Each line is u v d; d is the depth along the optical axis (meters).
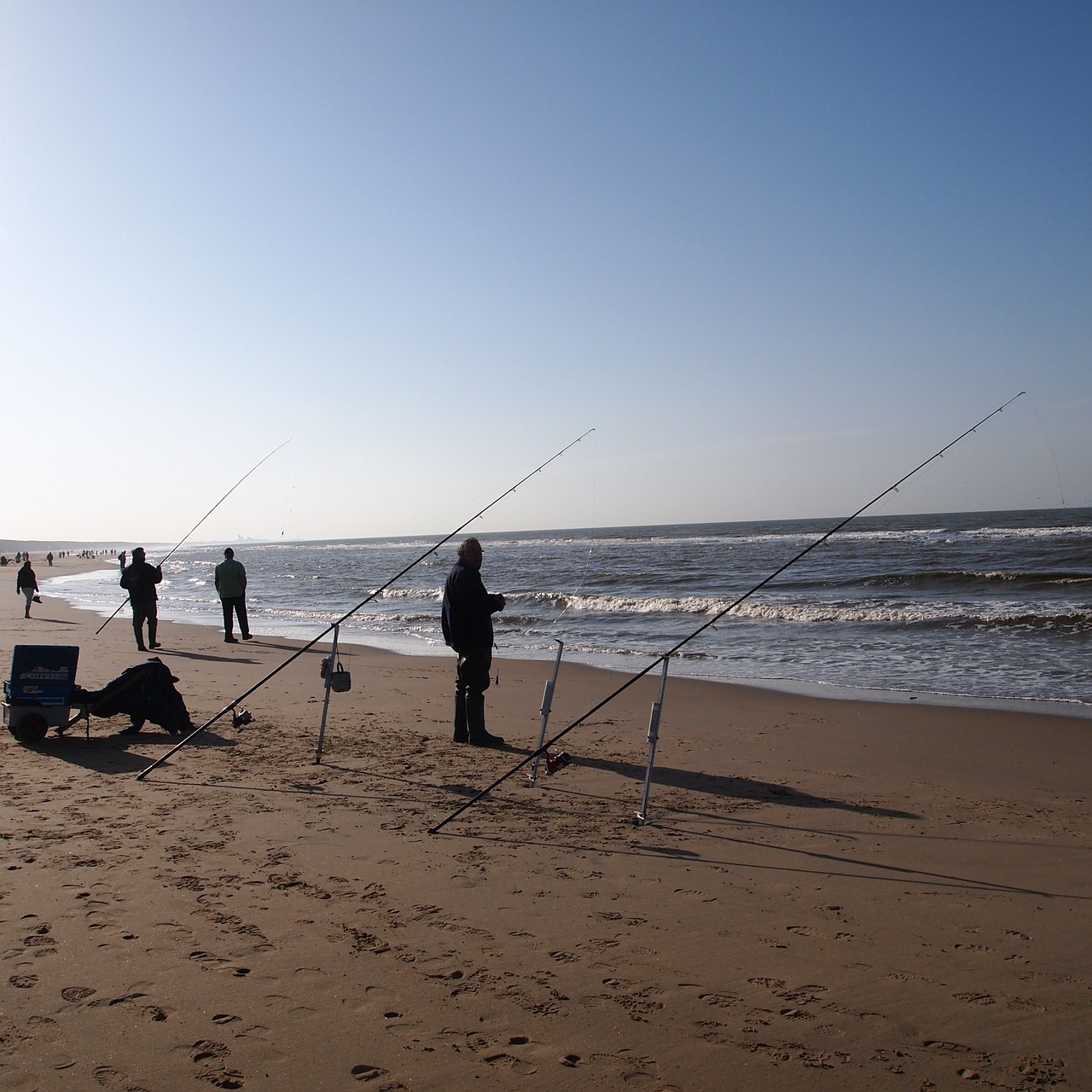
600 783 6.25
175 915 3.67
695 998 3.08
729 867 4.46
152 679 7.52
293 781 6.00
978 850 4.78
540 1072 2.60
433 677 11.69
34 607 25.88
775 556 45.12
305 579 47.28
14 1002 2.93
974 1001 3.08
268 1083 2.51
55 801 5.40
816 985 3.20
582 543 80.75
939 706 9.56
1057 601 20.81
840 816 5.45
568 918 3.76
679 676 12.09
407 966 3.27
